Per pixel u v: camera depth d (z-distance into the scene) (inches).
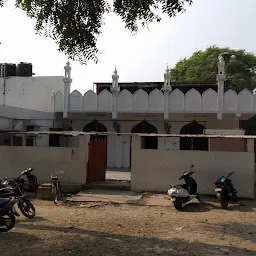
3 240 241.8
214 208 393.1
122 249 225.9
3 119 644.7
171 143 866.8
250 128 1264.8
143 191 486.0
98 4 327.9
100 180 553.0
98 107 853.2
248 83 1249.4
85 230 274.4
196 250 227.9
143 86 966.4
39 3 321.7
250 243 250.4
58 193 437.4
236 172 462.9
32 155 523.2
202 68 1380.4
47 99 951.6
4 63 1007.6
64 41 339.0
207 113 823.1
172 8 291.7
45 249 221.6
